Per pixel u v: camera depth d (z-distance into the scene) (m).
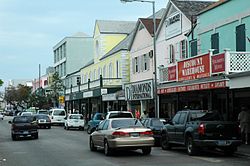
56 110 55.28
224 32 25.61
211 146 18.06
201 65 23.41
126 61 46.25
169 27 34.88
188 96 31.98
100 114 35.31
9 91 122.38
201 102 29.70
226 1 25.12
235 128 18.30
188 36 31.06
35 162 17.23
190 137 18.91
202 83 22.92
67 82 78.31
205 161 16.67
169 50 34.91
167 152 20.52
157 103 30.23
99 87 49.22
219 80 21.22
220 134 18.11
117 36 58.12
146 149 19.27
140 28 41.72
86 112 63.50
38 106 89.12
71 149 22.55
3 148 24.06
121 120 19.64
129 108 42.44
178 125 20.25
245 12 23.27
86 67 64.81
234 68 20.83
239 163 15.92
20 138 32.09
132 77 44.31
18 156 19.69
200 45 28.80
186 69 25.44
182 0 33.88
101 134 19.88
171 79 27.98
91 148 21.61
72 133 37.84
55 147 23.88
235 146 18.25
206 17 27.95
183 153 20.00
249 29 22.86
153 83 33.78
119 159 17.64
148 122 25.02
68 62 80.19
